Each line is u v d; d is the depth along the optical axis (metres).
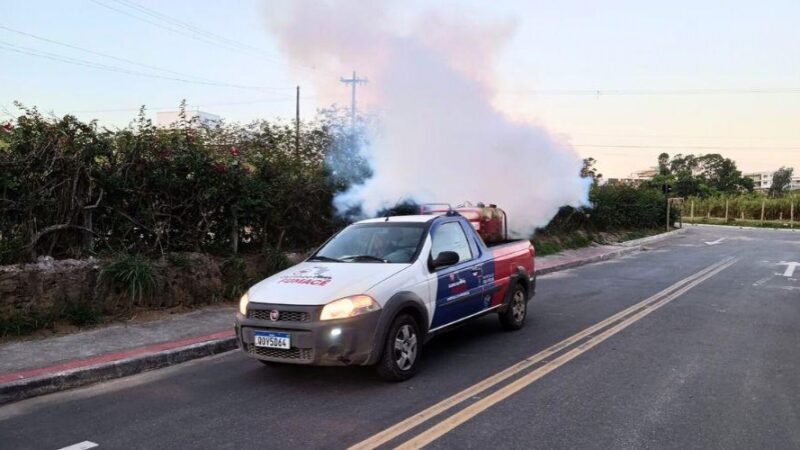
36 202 7.65
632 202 31.09
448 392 5.33
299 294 5.45
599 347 7.00
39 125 7.74
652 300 10.50
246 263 9.95
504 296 7.62
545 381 5.64
